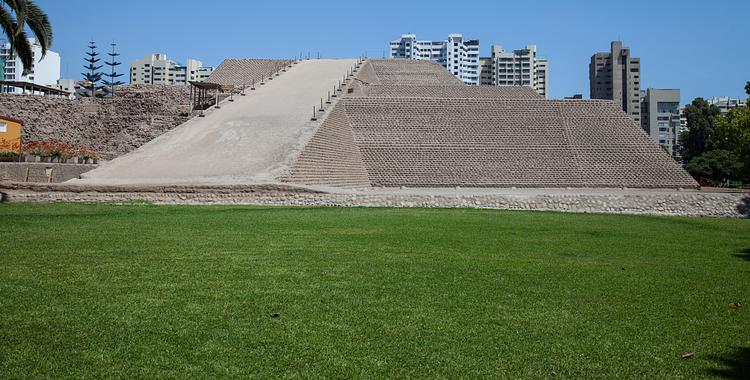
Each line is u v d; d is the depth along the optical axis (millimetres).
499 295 10875
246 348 7824
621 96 151875
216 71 68875
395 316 9367
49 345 7758
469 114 52219
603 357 7758
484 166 47500
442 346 8047
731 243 19969
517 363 7504
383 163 47625
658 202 33688
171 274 12141
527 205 33219
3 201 29297
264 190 31312
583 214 30297
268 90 53312
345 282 11688
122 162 37062
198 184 31219
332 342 8109
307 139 39406
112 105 55125
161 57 164500
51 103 52656
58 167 38375
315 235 18938
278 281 11664
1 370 6918
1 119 43156
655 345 8258
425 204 32594
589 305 10305
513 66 181000
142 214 24547
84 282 11250
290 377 6938
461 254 15594
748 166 49688
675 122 144000
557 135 50438
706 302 10750
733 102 144625
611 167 47719
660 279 12812
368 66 68375
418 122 51156
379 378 6965
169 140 40812
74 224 20578
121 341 7973
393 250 16016
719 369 7398
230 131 41562
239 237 18016
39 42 29234
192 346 7852
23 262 13148
